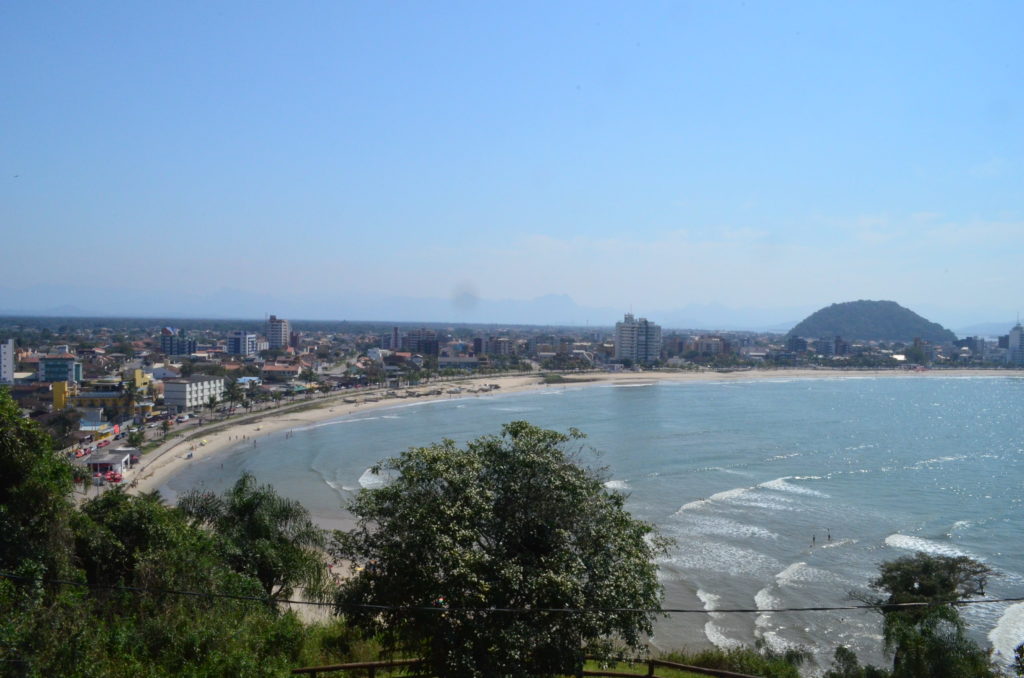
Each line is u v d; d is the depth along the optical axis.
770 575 54.84
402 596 18.55
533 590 17.97
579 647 18.69
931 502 77.81
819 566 56.72
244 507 33.91
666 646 42.41
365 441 119.69
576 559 18.80
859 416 156.88
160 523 27.94
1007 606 48.56
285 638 23.78
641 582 19.38
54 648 17.47
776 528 67.06
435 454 19.91
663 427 134.25
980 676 28.95
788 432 129.38
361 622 19.03
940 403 190.50
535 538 19.70
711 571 55.66
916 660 29.78
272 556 31.98
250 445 116.00
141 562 24.31
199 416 145.25
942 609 31.11
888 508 74.88
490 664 17.27
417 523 18.52
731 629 45.22
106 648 18.73
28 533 22.52
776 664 28.53
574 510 19.83
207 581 25.11
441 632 17.77
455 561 17.72
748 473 92.06
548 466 19.97
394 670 22.88
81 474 30.58
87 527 25.44
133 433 108.44
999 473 93.75
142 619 20.89
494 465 20.23
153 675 17.94
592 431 128.50
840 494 80.81
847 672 34.28
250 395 169.38
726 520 69.62
